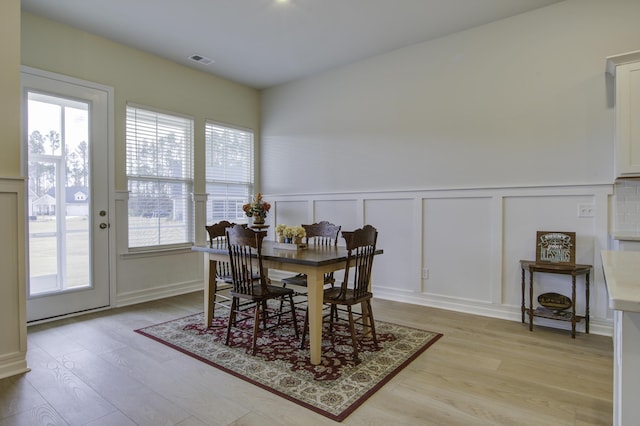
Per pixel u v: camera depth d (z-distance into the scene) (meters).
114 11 3.38
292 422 1.91
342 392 2.20
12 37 2.43
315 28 3.73
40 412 1.99
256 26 3.68
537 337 3.07
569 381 2.32
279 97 5.43
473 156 3.77
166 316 3.66
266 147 5.61
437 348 2.85
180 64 4.62
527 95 3.46
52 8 3.32
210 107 4.98
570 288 3.28
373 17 3.52
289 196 5.29
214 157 5.06
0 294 2.38
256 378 2.37
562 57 3.29
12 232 2.43
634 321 1.03
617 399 1.22
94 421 1.91
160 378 2.37
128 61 4.11
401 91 4.24
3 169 2.41
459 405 2.05
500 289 3.61
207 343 2.95
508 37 3.54
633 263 1.45
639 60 2.74
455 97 3.87
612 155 3.09
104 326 3.35
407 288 4.21
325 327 3.34
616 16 3.07
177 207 4.61
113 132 3.97
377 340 3.01
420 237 4.09
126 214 4.08
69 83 3.64
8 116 2.42
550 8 3.33
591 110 3.17
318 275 2.57
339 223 4.77
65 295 3.62
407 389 2.23
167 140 4.51
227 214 5.23
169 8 3.33
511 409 2.01
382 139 4.40
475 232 3.75
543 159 3.39
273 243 3.65
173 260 4.54
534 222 3.43
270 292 2.90
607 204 3.11
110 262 3.95
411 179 4.18
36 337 3.07
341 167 4.77
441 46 3.94
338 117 4.79
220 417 1.95
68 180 3.64
